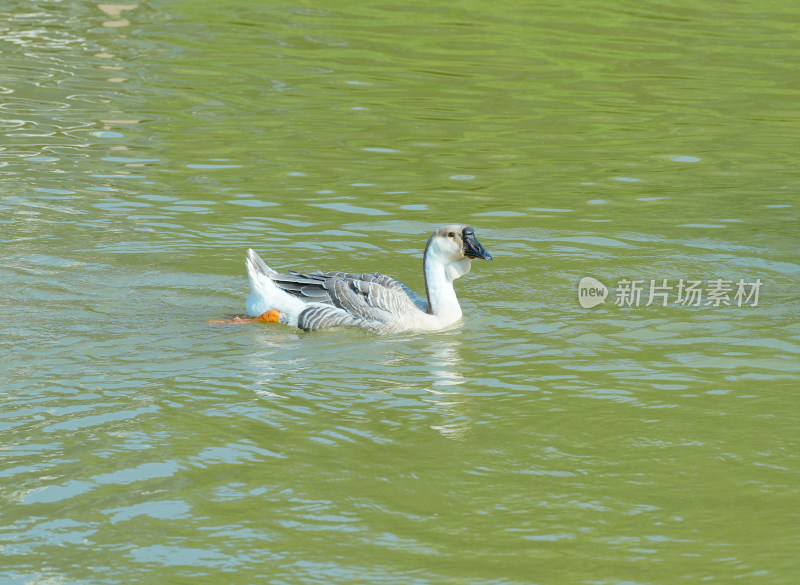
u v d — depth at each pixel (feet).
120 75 97.96
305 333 46.09
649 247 58.80
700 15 130.00
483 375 42.09
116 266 53.21
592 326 47.73
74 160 72.49
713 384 41.32
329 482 33.19
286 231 60.13
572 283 53.47
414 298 49.39
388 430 36.96
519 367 42.98
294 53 109.70
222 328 46.11
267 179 70.13
